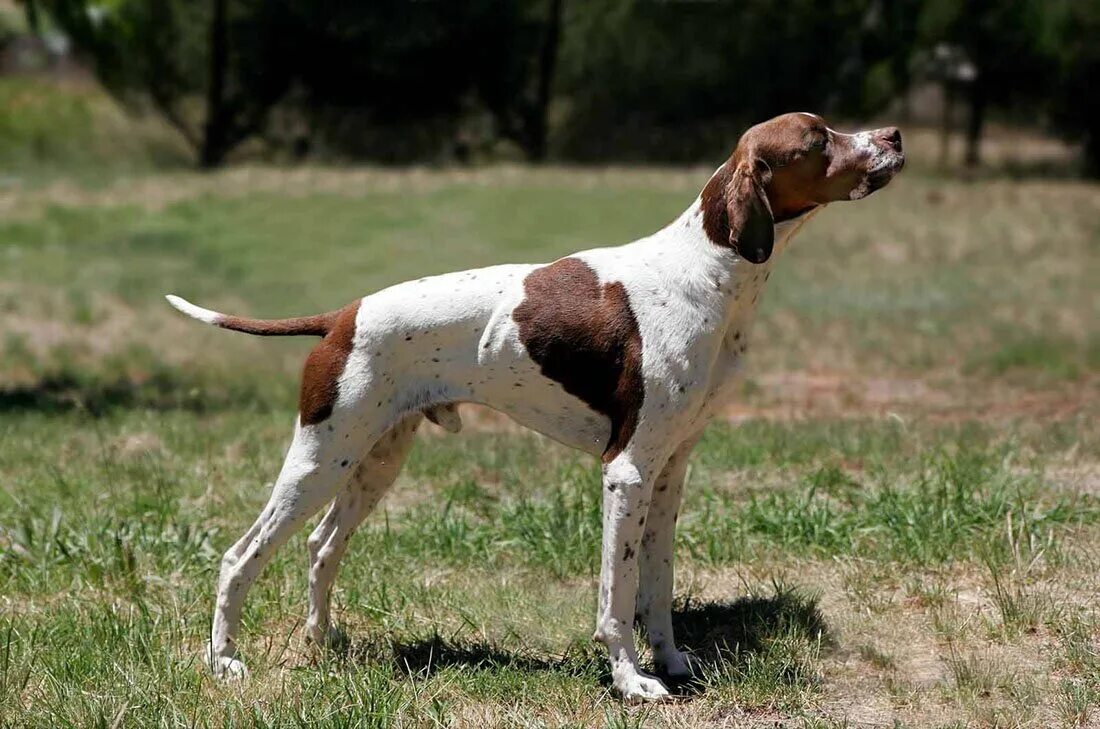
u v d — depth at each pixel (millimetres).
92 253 22547
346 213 25359
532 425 6363
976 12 37656
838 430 11219
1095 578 7453
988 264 22125
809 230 24375
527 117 40688
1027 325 17531
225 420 12242
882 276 21188
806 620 6977
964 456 9719
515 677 6262
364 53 39094
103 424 11859
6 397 13508
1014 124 50812
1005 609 6898
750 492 9008
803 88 41094
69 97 41656
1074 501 8633
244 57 38656
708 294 6023
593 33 41844
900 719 5883
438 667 6496
